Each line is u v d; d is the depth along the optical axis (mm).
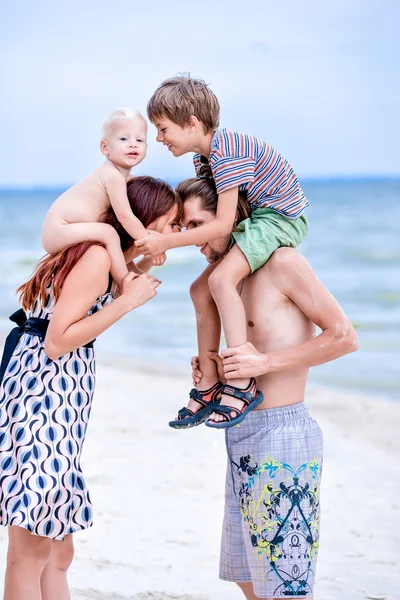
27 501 2809
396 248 23984
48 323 3000
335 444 6566
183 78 3248
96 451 6215
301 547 2902
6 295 17750
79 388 2967
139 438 6586
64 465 2877
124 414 7410
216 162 3082
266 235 3041
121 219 3053
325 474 5797
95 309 3057
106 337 12773
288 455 2926
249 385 2939
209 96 3207
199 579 3994
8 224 39000
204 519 4828
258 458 2945
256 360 2898
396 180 64875
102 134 3232
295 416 2986
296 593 2887
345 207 39125
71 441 2914
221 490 5359
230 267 3018
